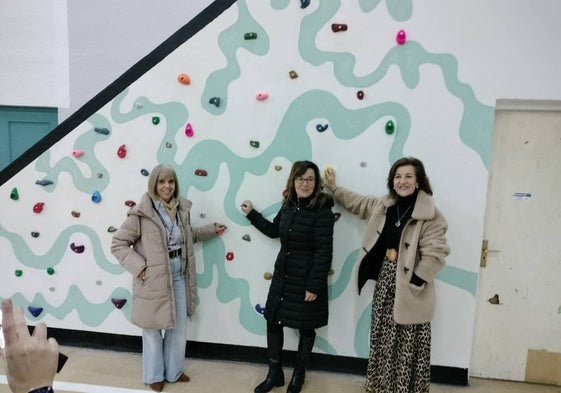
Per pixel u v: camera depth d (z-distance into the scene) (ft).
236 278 8.37
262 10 7.59
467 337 7.76
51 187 8.68
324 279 7.02
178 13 10.43
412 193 6.58
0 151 11.66
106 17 10.65
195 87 7.98
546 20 6.86
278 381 7.72
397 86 7.39
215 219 8.27
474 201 7.45
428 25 7.18
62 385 7.59
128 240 7.16
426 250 6.26
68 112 11.18
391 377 6.85
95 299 8.89
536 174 7.62
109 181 8.48
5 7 10.90
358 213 7.51
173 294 7.27
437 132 7.39
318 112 7.68
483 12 7.01
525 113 7.50
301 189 6.99
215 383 7.88
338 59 7.49
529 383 8.11
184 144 8.17
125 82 8.18
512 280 7.91
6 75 11.18
